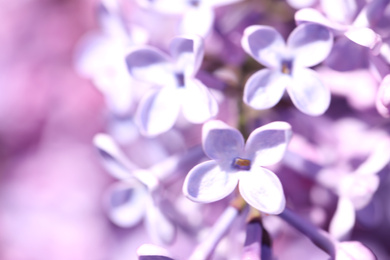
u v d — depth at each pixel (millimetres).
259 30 174
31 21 329
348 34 170
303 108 174
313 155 195
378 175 192
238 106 191
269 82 175
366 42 169
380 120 201
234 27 203
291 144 195
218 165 172
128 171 195
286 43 179
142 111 181
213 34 200
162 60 183
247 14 205
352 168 199
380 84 176
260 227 178
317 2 184
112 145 195
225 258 188
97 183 318
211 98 175
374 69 176
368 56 176
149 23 210
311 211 198
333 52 176
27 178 324
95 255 306
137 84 202
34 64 326
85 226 313
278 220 192
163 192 194
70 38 324
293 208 198
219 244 187
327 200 197
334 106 205
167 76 183
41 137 328
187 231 197
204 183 171
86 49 210
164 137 205
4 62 329
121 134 209
